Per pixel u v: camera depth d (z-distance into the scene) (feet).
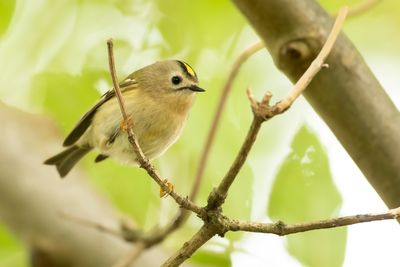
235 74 35.37
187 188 41.68
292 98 20.65
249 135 21.15
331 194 32.40
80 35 44.42
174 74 37.76
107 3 44.91
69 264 34.88
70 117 41.16
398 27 49.42
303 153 32.65
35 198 35.35
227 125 41.42
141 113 36.83
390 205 26.25
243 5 26.30
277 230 22.76
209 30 44.65
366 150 26.21
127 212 40.29
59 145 37.76
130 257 33.99
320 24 25.82
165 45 44.16
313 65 21.74
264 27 26.25
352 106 25.95
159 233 34.40
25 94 42.50
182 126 38.58
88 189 37.09
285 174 32.63
